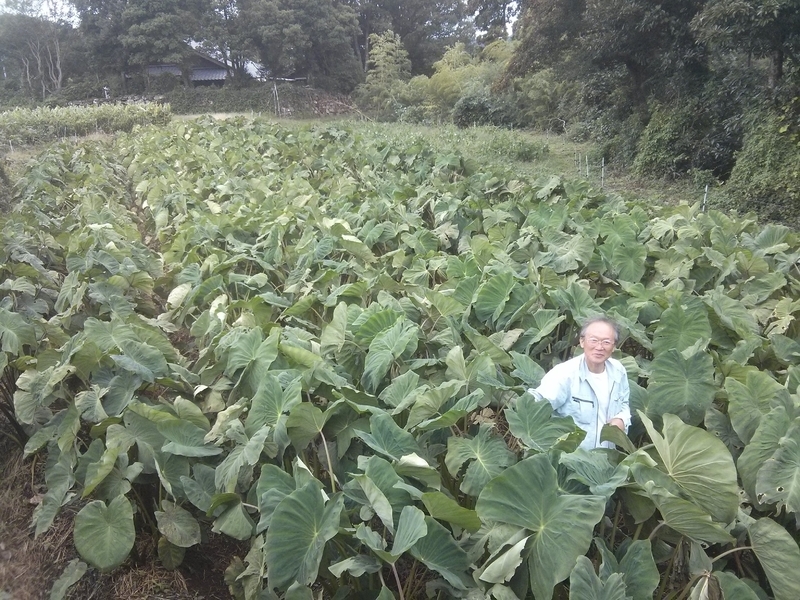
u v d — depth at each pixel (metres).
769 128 11.71
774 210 11.21
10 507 3.89
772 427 2.87
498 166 13.10
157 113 24.44
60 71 38.38
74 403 3.64
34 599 3.29
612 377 3.36
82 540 3.05
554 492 2.44
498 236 7.19
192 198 9.59
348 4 43.44
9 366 4.42
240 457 3.13
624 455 2.94
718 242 6.39
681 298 4.82
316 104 35.59
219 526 3.08
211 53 39.88
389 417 3.13
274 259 6.56
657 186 14.85
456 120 28.41
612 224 6.79
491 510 2.50
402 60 37.59
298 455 3.34
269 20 35.81
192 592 3.34
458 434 3.56
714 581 2.52
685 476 2.59
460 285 5.17
